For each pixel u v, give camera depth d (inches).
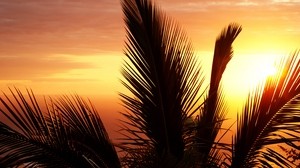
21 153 151.0
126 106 163.9
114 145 154.2
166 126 166.2
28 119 151.6
